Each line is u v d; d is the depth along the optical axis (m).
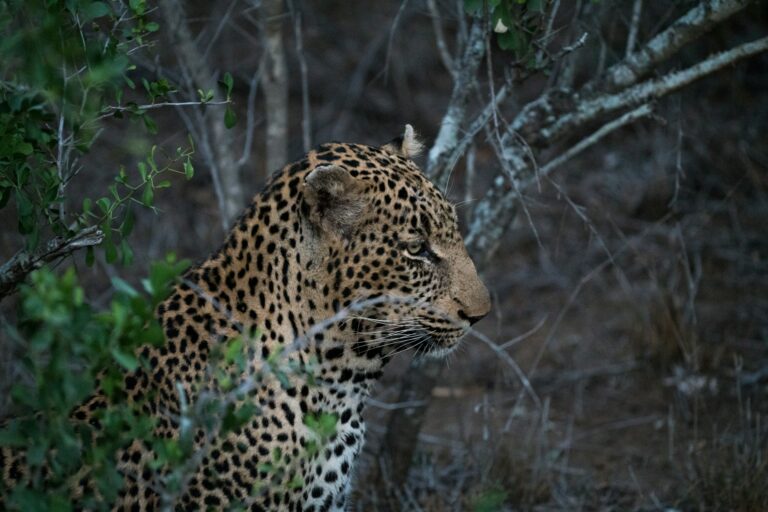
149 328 5.49
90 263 7.23
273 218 7.33
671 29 9.55
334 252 7.24
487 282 16.23
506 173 9.35
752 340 14.40
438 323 7.63
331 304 7.33
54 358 5.30
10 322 11.43
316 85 20.84
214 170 11.79
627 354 14.35
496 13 8.41
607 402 13.31
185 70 11.71
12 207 14.19
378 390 13.53
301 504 7.30
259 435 7.05
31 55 6.11
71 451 5.64
